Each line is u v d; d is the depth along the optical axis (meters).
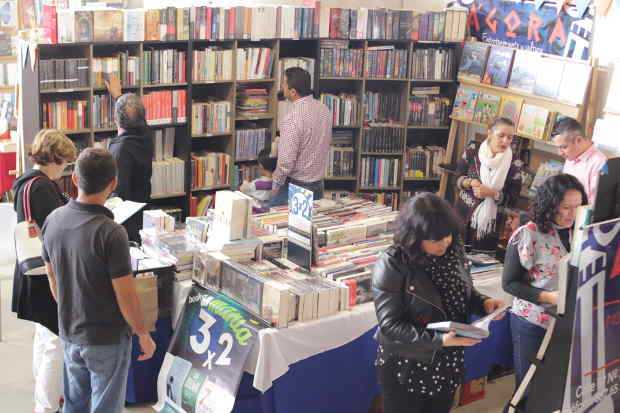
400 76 7.55
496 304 3.50
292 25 7.17
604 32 6.24
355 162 7.75
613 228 3.58
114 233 3.43
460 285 3.38
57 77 6.28
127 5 8.55
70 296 3.55
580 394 3.71
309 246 4.29
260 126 7.55
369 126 7.65
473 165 6.05
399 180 7.82
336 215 5.07
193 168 7.16
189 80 6.88
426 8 7.97
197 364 4.17
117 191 5.55
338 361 4.15
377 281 3.34
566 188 3.72
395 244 3.35
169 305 4.50
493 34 7.33
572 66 6.24
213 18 6.83
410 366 3.39
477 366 4.71
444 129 7.84
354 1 7.85
